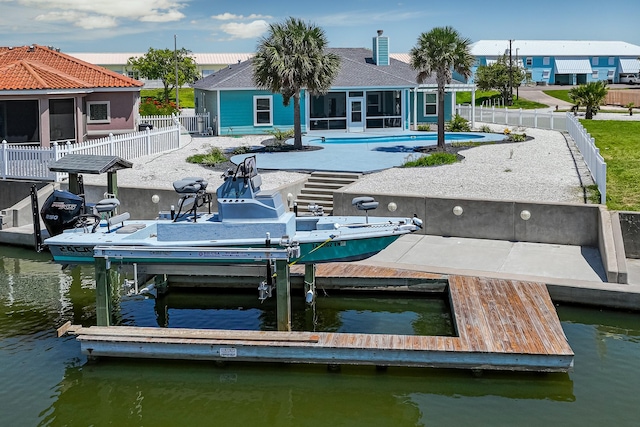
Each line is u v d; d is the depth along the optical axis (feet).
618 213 49.93
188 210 47.65
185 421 31.53
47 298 47.47
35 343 39.55
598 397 31.91
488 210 54.08
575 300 42.47
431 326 41.11
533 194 59.52
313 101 118.93
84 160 45.55
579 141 84.99
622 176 66.74
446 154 78.33
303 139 107.76
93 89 92.58
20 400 33.14
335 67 93.66
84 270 54.65
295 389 33.83
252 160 41.60
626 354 36.35
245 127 118.42
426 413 31.14
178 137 99.45
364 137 107.65
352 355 34.60
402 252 51.11
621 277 42.45
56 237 40.91
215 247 38.88
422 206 55.88
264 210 39.58
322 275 45.98
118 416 31.89
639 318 40.96
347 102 119.55
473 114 127.54
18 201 70.79
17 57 101.35
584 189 60.64
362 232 40.86
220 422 31.40
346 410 31.99
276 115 119.14
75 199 43.14
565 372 33.40
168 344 36.09
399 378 34.12
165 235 39.65
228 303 46.62
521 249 51.26
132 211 64.23
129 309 45.44
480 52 316.81
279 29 91.40
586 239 51.83
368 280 45.50
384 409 31.81
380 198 57.06
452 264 47.78
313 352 34.96
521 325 36.35
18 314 44.24
